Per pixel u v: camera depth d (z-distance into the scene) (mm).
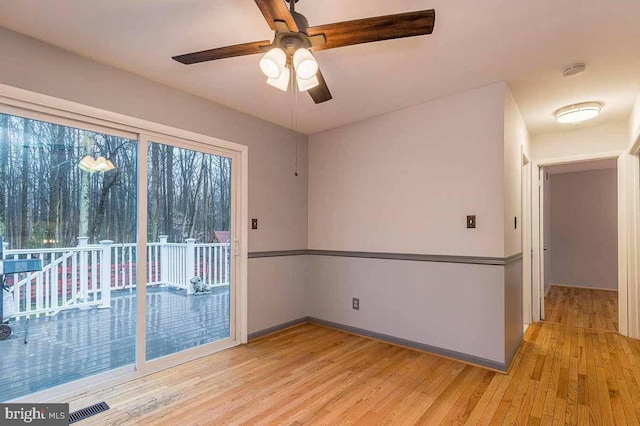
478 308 2773
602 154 3723
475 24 1938
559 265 6594
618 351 3066
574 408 2094
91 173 2430
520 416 2010
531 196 4160
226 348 3117
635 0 1722
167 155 2826
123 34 2039
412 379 2494
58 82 2184
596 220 6250
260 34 2043
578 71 2475
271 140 3664
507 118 2795
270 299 3588
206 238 3113
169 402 2154
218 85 2752
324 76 2594
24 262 2182
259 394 2264
